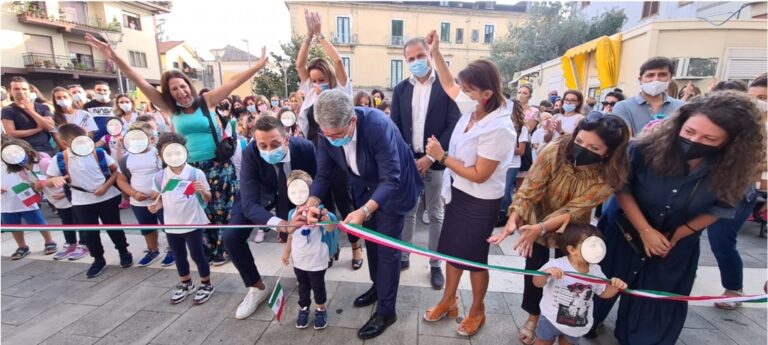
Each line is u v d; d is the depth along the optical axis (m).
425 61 2.70
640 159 1.80
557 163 1.82
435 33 2.47
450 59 29.05
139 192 3.12
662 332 1.93
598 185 1.75
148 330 2.34
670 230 1.83
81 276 3.11
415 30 28.06
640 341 1.97
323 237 2.21
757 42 7.69
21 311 2.58
